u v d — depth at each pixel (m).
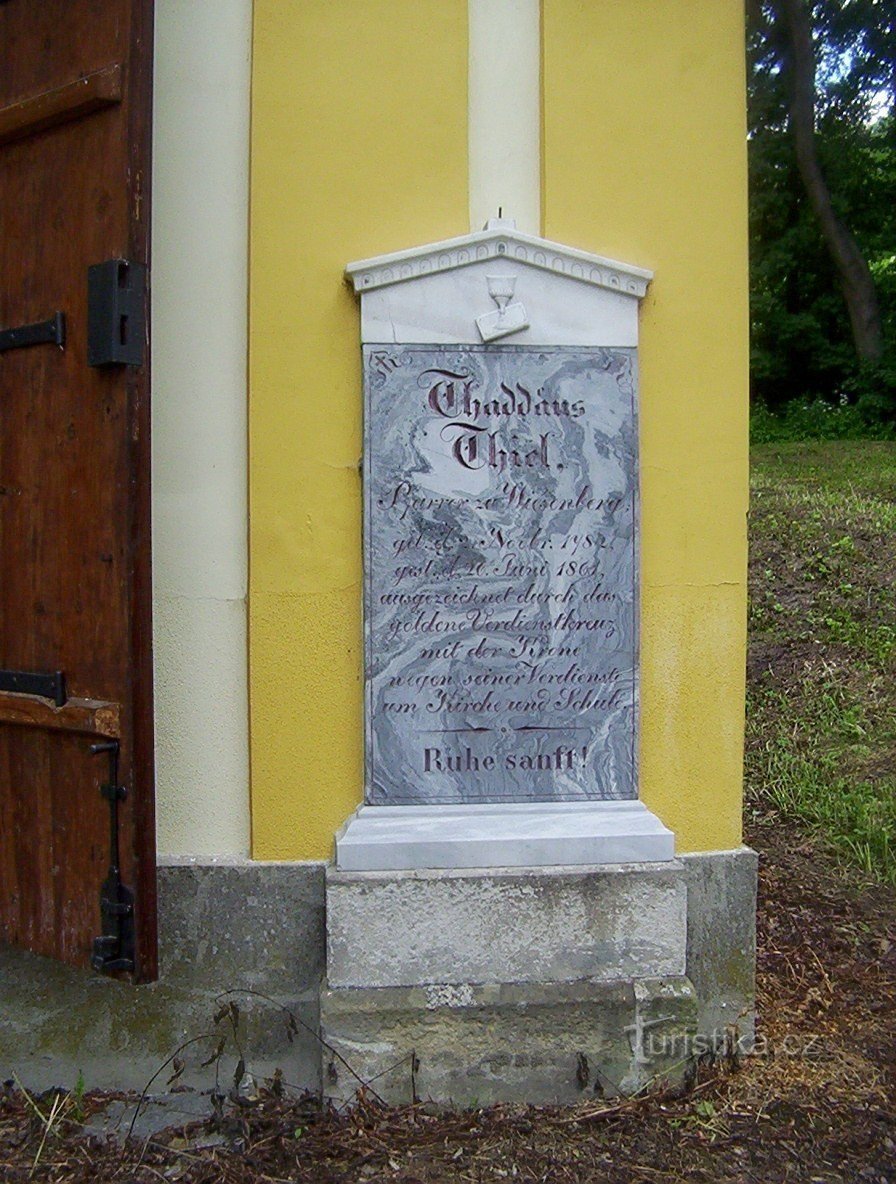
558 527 3.56
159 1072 3.58
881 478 11.75
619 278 3.54
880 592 8.32
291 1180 3.11
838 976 4.36
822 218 18.48
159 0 3.54
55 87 3.25
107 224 3.12
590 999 3.46
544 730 3.57
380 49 3.54
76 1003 3.63
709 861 3.67
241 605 3.59
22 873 3.38
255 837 3.58
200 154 3.55
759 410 18.48
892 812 5.77
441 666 3.54
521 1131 3.31
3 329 3.36
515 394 3.54
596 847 3.54
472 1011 3.45
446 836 3.50
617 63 3.61
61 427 3.23
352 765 3.58
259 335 3.52
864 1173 3.14
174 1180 3.11
